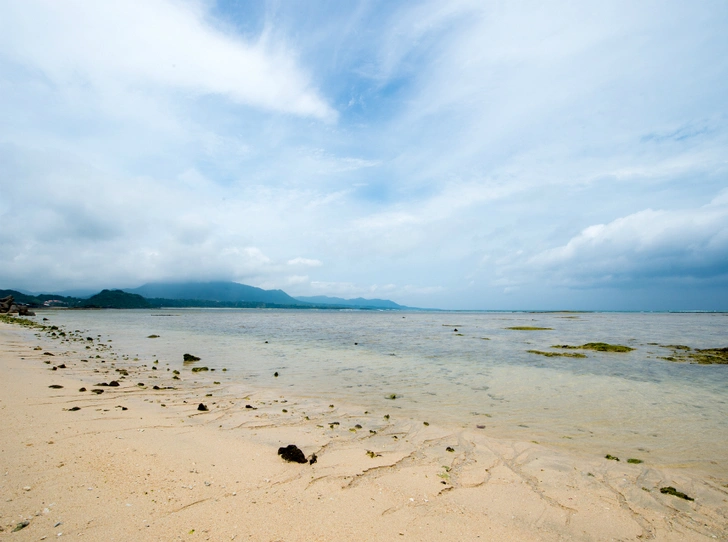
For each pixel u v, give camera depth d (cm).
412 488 668
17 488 560
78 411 1021
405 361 2411
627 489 707
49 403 1089
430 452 864
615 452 904
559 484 719
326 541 486
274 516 541
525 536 536
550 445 941
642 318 12938
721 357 2670
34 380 1421
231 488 622
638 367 2241
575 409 1295
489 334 4953
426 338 4244
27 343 2827
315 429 1010
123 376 1703
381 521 548
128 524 491
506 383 1733
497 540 518
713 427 1109
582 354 2789
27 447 723
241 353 2759
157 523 498
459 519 570
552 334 4981
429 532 527
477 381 1770
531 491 684
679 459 868
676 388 1662
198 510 543
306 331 5338
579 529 564
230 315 13588
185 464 707
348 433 984
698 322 9356
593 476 762
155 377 1728
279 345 3359
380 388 1602
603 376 1938
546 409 1292
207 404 1244
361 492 640
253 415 1132
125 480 617
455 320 10631
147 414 1054
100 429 874
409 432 1013
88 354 2441
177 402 1248
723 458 876
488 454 866
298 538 489
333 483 670
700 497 685
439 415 1198
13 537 439
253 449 823
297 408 1247
